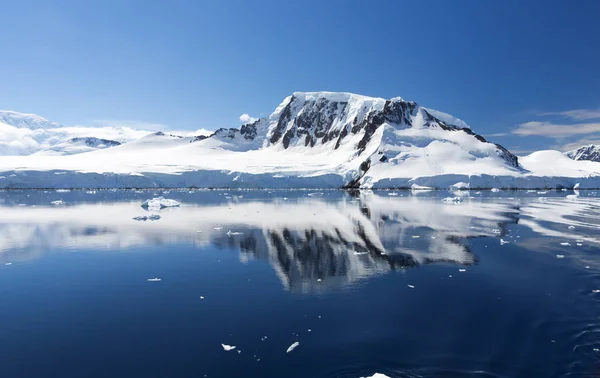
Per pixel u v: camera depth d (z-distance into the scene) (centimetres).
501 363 1118
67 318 1493
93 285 1902
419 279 1961
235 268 2194
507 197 7556
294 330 1360
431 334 1314
